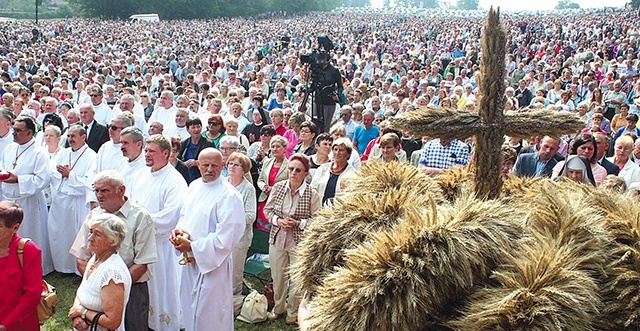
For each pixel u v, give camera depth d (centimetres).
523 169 547
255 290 580
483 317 136
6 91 1230
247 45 3991
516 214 160
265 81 1695
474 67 1845
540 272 139
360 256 149
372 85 1848
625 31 3841
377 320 140
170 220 491
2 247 366
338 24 7538
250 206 547
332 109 970
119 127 623
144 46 3728
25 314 365
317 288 167
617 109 1170
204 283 450
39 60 2430
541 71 1761
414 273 140
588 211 156
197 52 3444
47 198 724
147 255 405
